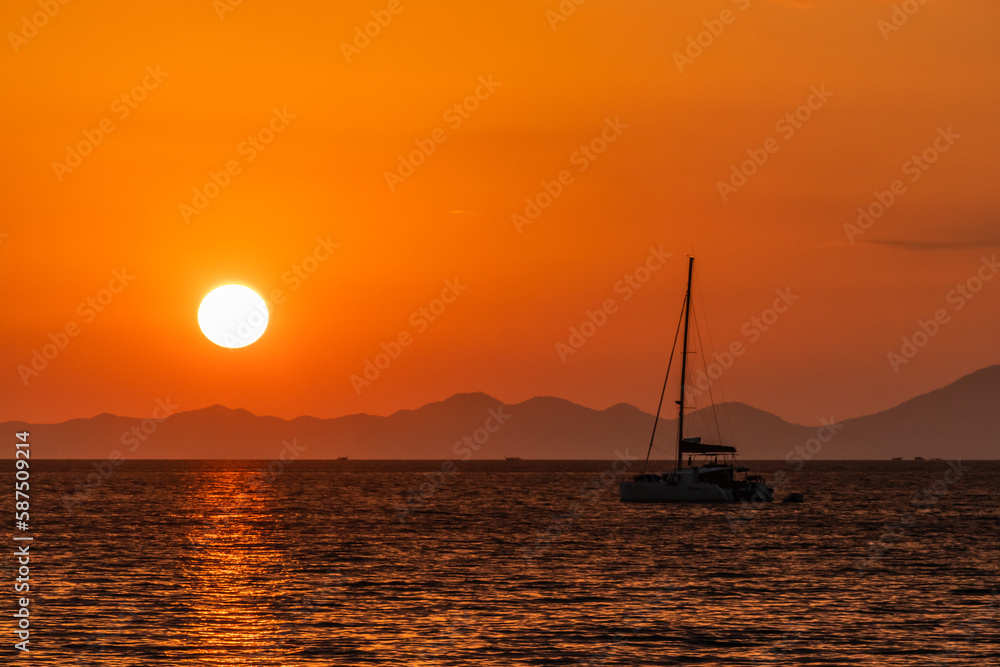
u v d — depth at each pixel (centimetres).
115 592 5181
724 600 5006
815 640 4128
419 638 4141
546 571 6016
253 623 4412
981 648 4016
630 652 3928
